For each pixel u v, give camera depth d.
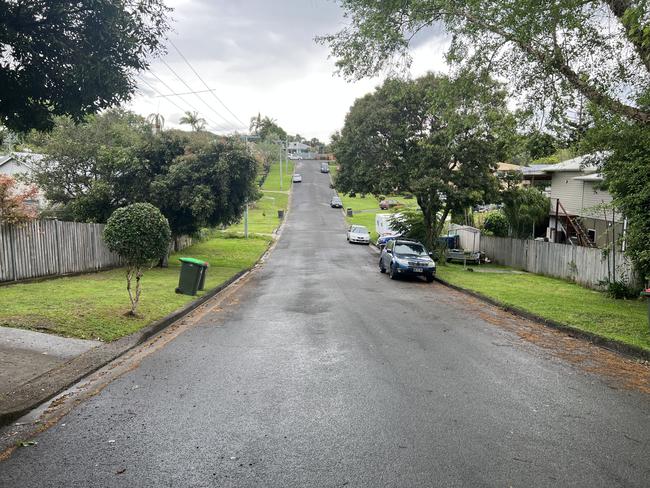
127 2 5.61
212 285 15.55
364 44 11.78
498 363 7.18
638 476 3.84
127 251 9.34
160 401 5.38
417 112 23.33
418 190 22.27
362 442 4.37
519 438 4.51
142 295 12.27
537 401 5.55
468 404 5.39
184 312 11.04
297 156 136.88
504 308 12.34
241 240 36.28
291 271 20.98
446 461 4.03
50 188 24.14
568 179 25.92
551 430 4.72
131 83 5.95
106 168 21.27
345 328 9.49
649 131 9.73
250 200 22.72
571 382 6.35
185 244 29.56
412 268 18.38
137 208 9.48
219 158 20.42
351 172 26.09
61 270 15.53
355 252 30.88
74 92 5.68
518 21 9.41
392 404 5.34
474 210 34.19
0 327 8.02
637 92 10.15
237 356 7.34
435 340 8.61
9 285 12.77
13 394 5.39
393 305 12.59
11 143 23.78
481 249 28.44
